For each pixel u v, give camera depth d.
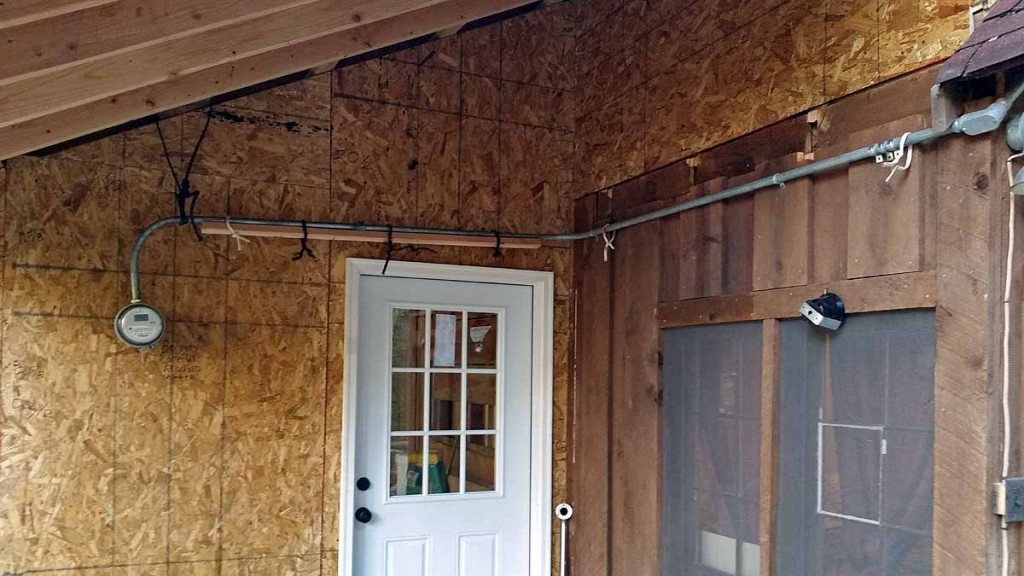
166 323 3.39
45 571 3.17
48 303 3.23
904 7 2.41
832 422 2.54
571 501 4.03
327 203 3.67
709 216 3.12
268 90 3.60
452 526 3.92
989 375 2.05
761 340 2.86
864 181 2.45
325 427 3.63
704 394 3.14
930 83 2.32
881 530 2.35
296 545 3.55
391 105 3.80
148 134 3.41
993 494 2.03
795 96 2.79
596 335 3.86
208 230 3.42
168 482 3.37
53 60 2.25
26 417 3.18
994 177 2.07
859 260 2.46
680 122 3.37
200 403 3.43
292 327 3.59
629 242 3.64
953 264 2.16
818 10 2.72
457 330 3.98
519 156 4.04
